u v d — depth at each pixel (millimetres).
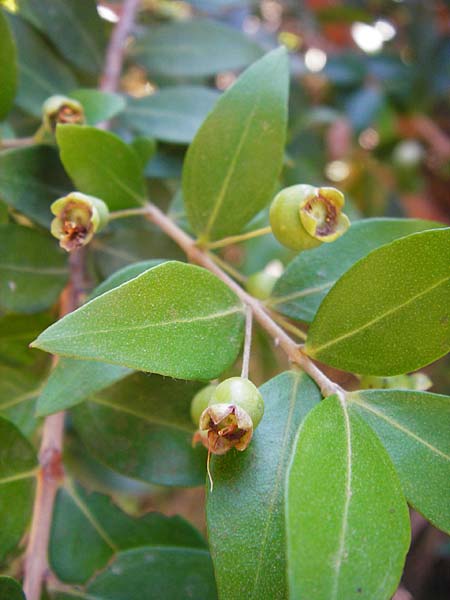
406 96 175
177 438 81
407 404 59
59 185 87
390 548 48
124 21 117
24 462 79
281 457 57
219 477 56
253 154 75
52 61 108
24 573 77
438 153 192
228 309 61
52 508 80
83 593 77
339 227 66
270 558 53
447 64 173
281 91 74
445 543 170
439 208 201
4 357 94
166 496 175
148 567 79
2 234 84
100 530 82
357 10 173
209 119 75
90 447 81
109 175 82
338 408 57
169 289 56
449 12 178
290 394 60
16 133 114
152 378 83
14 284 84
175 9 161
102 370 65
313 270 73
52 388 65
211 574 79
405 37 183
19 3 105
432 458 57
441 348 59
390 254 59
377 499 51
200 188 76
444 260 58
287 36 192
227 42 121
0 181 83
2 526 76
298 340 110
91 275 98
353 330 61
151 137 99
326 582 45
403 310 59
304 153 171
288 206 65
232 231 77
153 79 129
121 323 53
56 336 50
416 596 168
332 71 172
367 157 191
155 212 83
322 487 50
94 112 87
